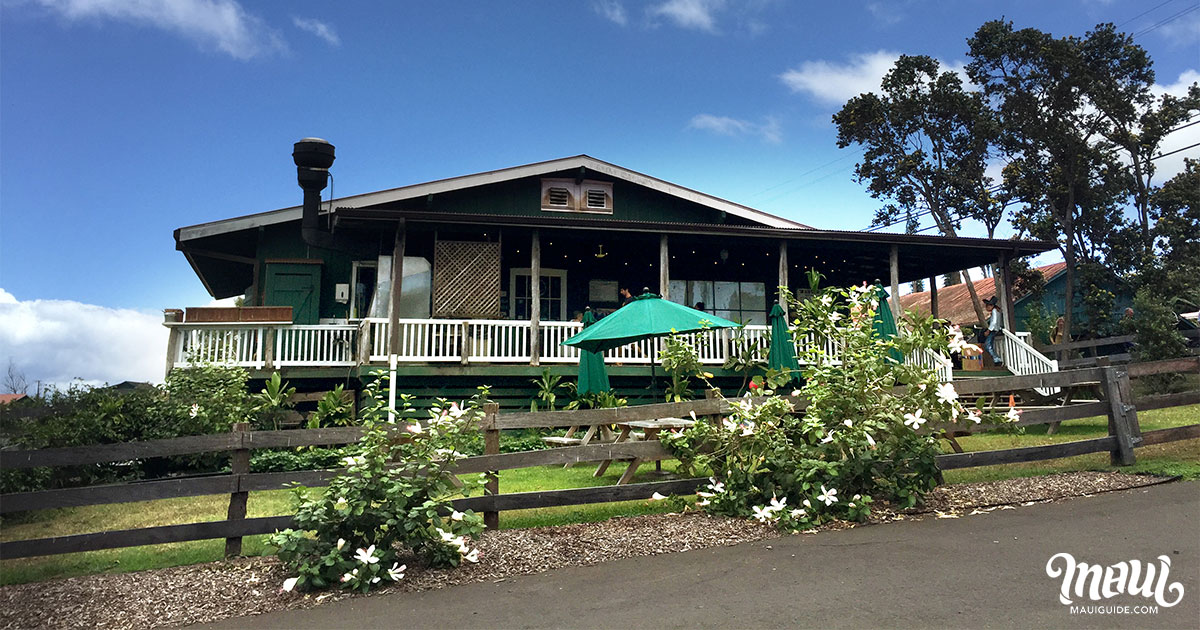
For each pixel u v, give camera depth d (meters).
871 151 27.59
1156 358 15.93
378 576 4.34
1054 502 5.78
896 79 26.56
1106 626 3.34
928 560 4.43
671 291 17.05
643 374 13.37
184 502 7.41
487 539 5.21
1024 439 10.11
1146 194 25.81
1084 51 24.77
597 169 16.52
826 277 18.48
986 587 3.90
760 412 5.86
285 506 6.88
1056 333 24.52
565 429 12.31
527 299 16.22
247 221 14.68
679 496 6.24
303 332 12.57
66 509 7.05
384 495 4.47
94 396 8.16
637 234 13.77
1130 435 7.12
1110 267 25.36
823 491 5.43
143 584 4.38
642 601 3.92
